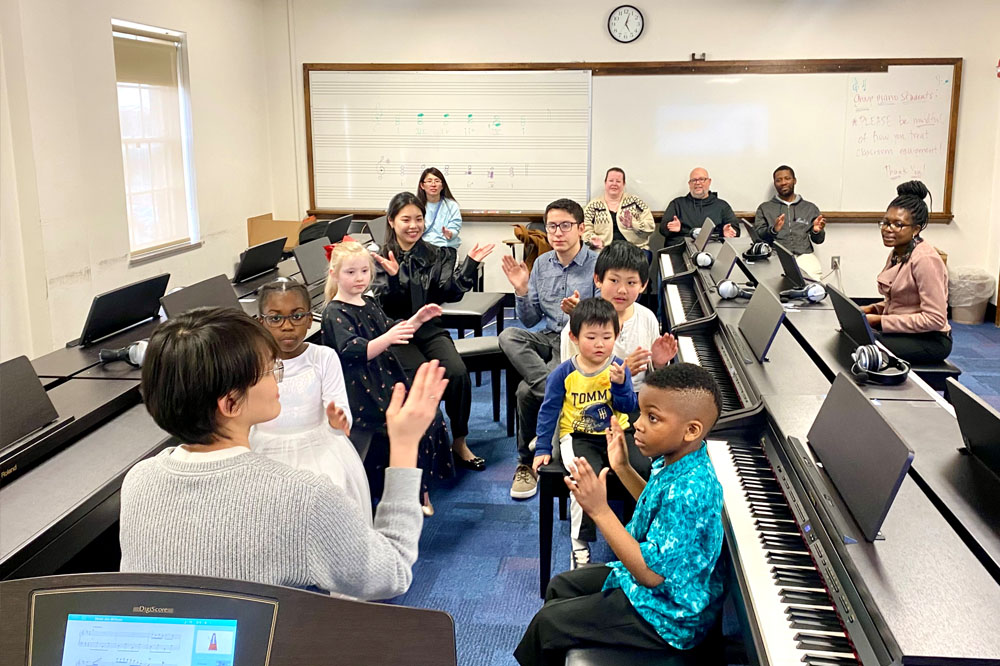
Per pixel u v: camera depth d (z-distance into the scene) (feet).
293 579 4.02
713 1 22.94
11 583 3.48
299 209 25.26
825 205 23.43
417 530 4.48
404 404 4.57
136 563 4.10
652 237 22.66
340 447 8.66
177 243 20.29
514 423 14.58
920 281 12.64
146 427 8.60
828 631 5.18
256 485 4.02
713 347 11.56
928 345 12.60
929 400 8.18
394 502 4.45
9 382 7.72
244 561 4.00
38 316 15.76
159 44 19.67
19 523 6.66
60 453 7.95
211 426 4.05
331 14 24.06
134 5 18.20
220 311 4.18
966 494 6.02
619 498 9.09
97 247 17.29
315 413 8.64
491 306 15.58
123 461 7.79
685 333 12.09
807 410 7.79
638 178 23.84
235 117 22.85
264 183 24.72
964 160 22.88
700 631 6.16
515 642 8.89
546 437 9.43
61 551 6.75
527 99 23.75
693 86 23.22
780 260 14.47
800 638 5.16
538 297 12.16
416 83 23.95
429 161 24.34
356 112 24.30
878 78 22.67
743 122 23.26
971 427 6.55
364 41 24.12
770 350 9.94
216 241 22.03
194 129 20.80
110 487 7.38
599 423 9.25
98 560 8.77
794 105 23.03
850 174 23.20
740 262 15.48
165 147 20.11
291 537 3.99
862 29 22.70
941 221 23.04
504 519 11.73
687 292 15.67
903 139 22.91
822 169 23.26
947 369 12.40
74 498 7.07
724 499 6.85
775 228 21.59
